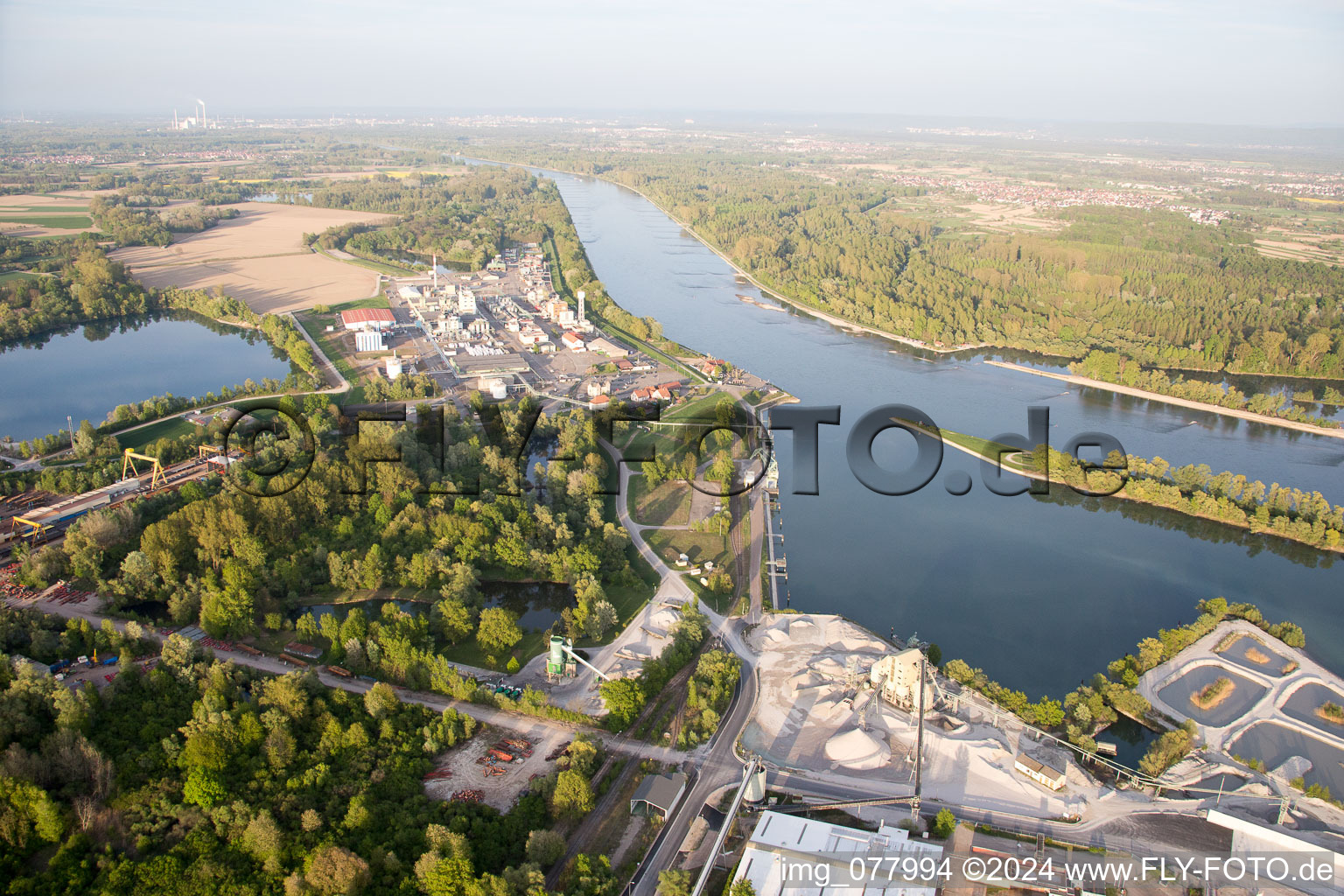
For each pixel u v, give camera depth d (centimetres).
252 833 18888
